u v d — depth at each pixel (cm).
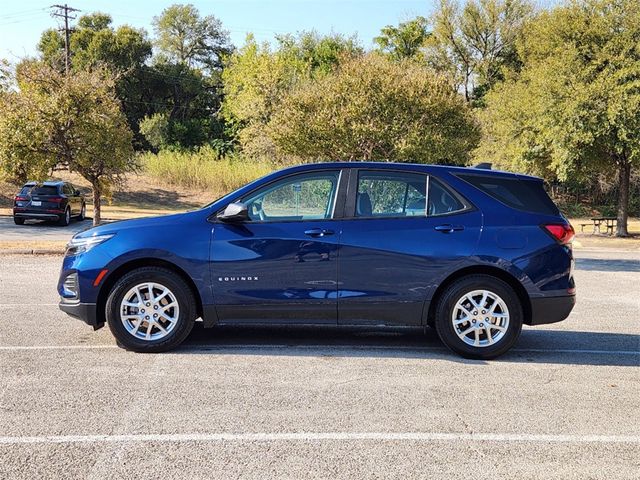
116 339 658
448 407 494
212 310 633
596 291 1113
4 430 433
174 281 628
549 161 3155
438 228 637
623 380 575
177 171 4203
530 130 3106
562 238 644
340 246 630
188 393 513
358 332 750
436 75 1756
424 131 1603
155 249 626
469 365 614
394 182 652
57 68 1638
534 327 809
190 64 8088
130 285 626
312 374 571
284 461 391
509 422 465
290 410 479
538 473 383
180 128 6538
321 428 445
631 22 2377
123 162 1617
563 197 4484
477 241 634
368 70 1669
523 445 424
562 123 2427
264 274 630
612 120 2297
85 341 677
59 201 2391
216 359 616
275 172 659
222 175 4166
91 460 389
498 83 4344
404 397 515
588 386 555
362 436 433
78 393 509
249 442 419
